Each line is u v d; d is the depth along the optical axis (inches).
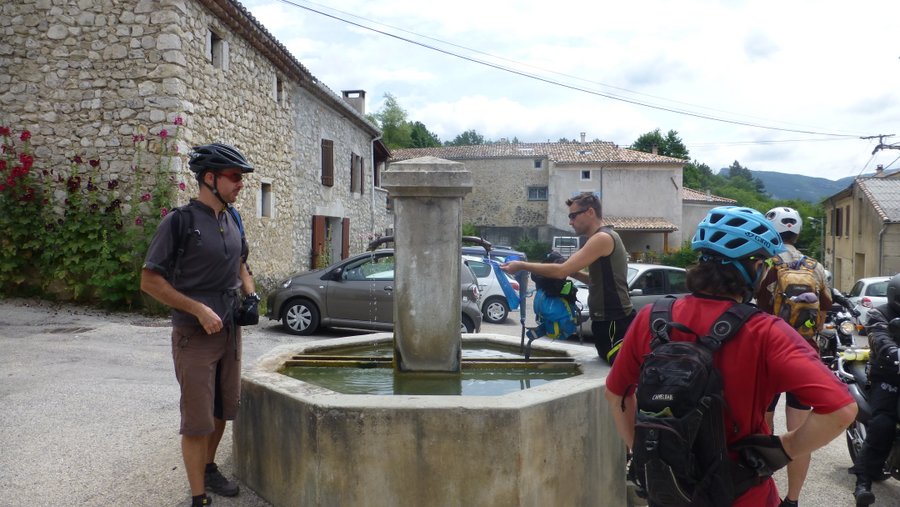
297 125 634.8
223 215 129.3
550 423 116.4
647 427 66.2
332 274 404.8
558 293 156.1
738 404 69.5
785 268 162.9
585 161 1488.7
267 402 128.0
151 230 391.9
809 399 65.2
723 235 73.8
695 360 66.9
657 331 73.2
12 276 400.8
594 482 130.7
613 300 144.0
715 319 71.6
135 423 181.6
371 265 407.5
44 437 167.6
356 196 860.6
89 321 364.2
